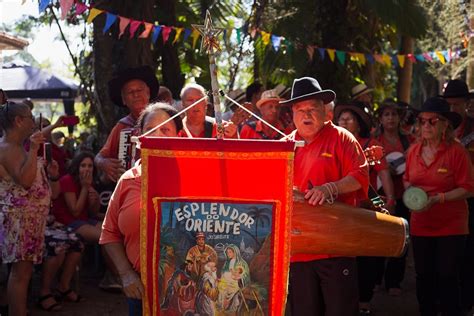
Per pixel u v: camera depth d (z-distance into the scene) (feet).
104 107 30.68
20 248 19.60
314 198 14.80
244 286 12.13
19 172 19.44
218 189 12.12
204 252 12.15
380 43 46.47
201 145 12.07
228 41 31.99
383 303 24.91
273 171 12.06
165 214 12.16
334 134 15.74
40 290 23.15
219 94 12.58
